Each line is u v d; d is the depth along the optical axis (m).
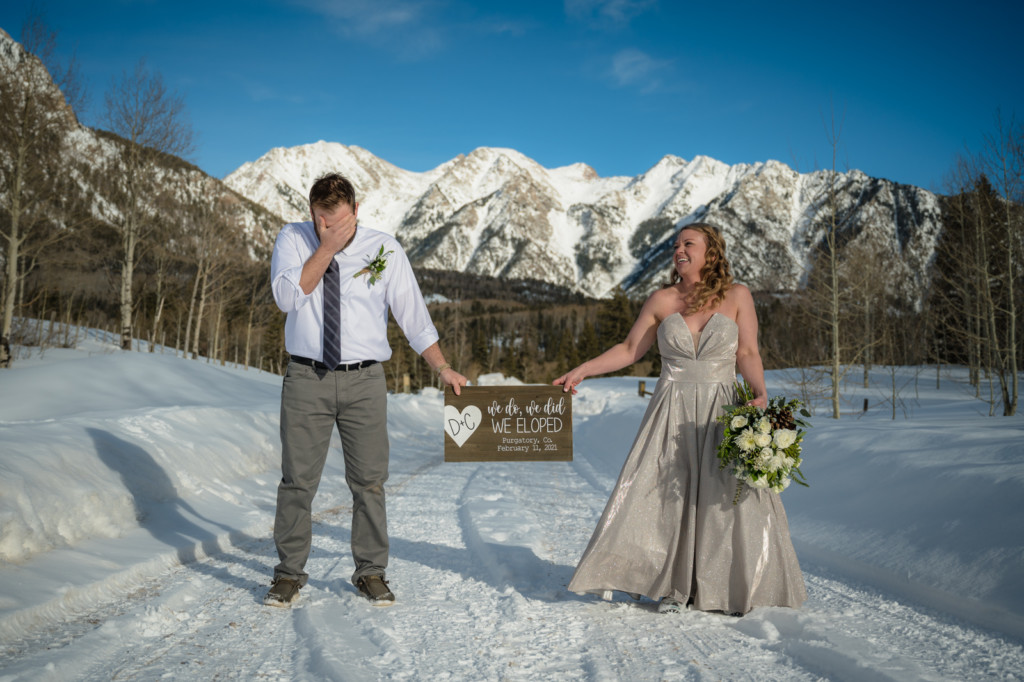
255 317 42.50
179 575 3.73
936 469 4.55
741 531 3.29
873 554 3.99
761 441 3.16
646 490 3.44
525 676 2.45
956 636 2.86
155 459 5.67
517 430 3.84
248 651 2.64
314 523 5.52
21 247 18.25
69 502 4.02
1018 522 3.46
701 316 3.57
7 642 2.58
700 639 2.90
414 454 12.17
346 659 2.56
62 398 11.79
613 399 25.67
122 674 2.38
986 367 19.81
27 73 17.70
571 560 4.42
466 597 3.54
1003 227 17.56
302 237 3.55
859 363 26.50
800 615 3.08
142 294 38.28
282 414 3.44
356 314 3.49
